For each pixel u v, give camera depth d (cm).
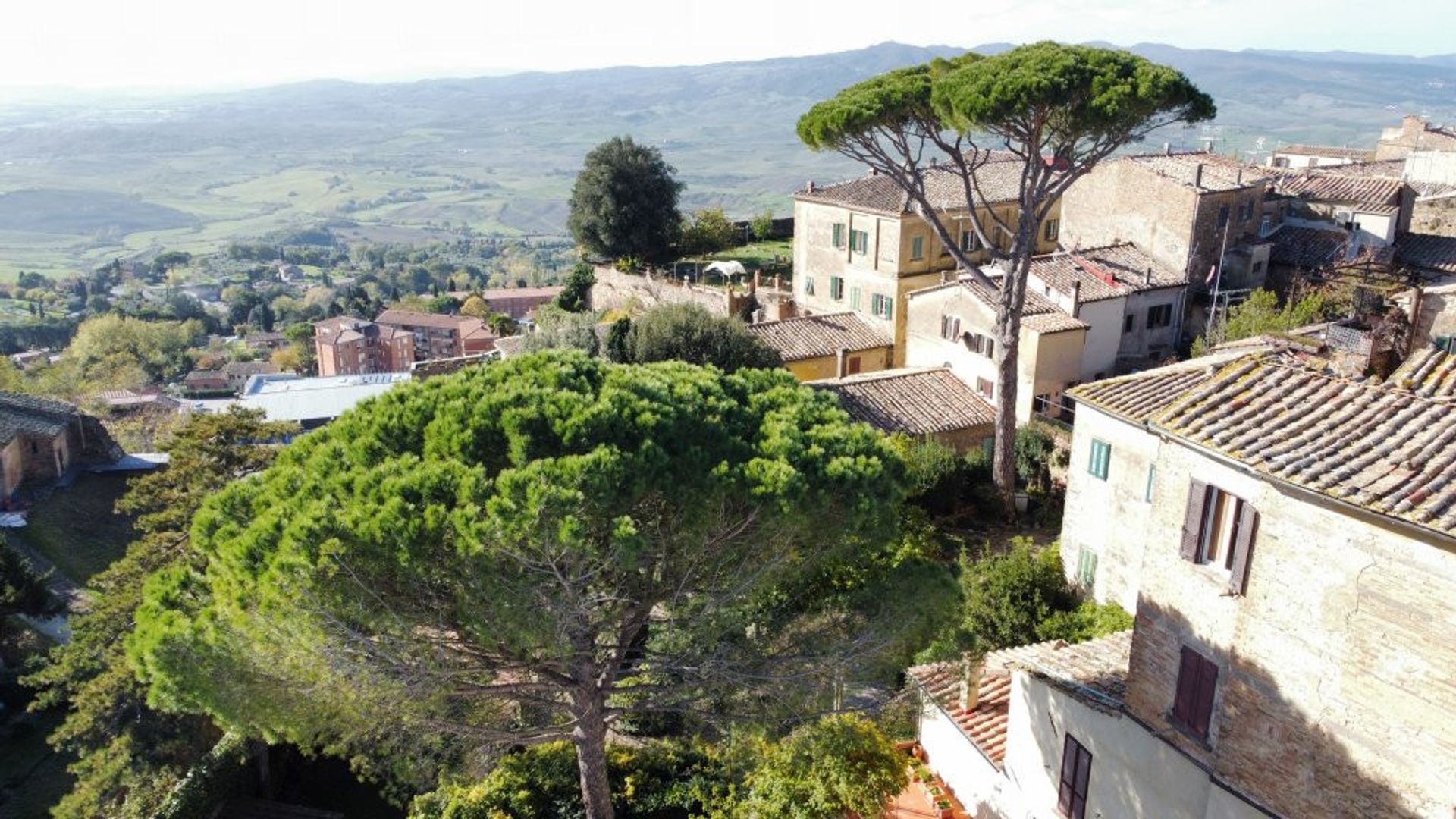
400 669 1434
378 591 1362
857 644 1666
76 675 2445
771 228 7881
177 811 2083
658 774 2106
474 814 1967
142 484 2675
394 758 1783
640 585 1628
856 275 5269
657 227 6969
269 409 5916
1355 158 7362
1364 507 1134
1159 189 4488
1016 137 3061
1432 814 1120
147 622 1411
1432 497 1115
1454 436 1225
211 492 2550
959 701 2148
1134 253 4497
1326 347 2186
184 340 12725
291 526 1298
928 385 3919
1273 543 1269
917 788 2194
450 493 1376
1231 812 1367
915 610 1692
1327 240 4694
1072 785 1725
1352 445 1258
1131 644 1560
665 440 1556
